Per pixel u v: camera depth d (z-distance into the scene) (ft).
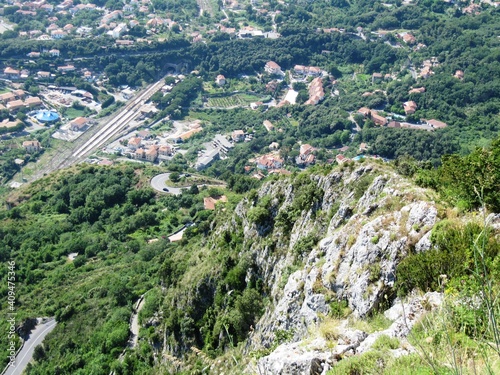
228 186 411.34
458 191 95.61
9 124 625.00
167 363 179.11
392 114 593.01
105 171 448.65
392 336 62.23
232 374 127.13
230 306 164.14
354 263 96.53
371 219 106.11
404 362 52.65
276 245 159.12
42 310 257.55
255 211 174.50
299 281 115.24
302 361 61.11
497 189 89.81
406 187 109.91
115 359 209.36
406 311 67.26
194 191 399.85
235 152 579.48
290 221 158.30
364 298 87.76
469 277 65.41
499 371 45.16
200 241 244.01
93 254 329.72
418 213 91.97
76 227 374.22
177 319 183.62
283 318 113.39
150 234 347.77
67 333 235.61
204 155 577.02
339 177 147.23
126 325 223.71
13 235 356.18
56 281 291.79
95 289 266.98
